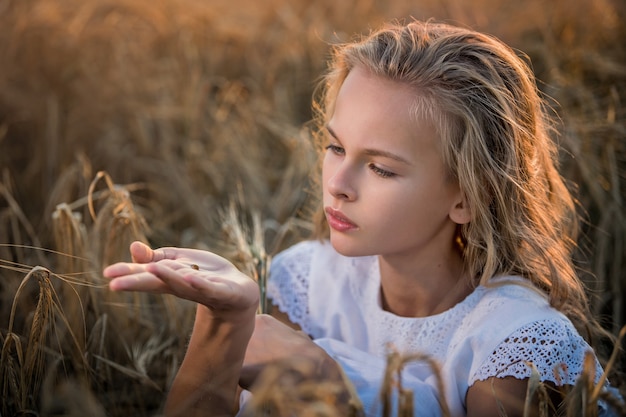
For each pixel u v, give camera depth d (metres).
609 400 1.43
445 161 1.63
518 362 1.64
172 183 3.07
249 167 3.10
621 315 2.47
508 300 1.73
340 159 1.67
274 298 2.10
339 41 3.69
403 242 1.66
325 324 2.02
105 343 2.06
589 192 2.68
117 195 2.13
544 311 1.71
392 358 1.32
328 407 1.31
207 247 2.58
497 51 1.75
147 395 2.05
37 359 1.72
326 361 1.67
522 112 1.79
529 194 1.78
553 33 3.57
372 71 1.63
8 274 2.28
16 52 3.51
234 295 1.46
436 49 1.65
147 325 2.20
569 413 1.45
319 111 2.23
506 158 1.72
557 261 1.84
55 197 2.59
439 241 1.75
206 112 3.50
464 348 1.71
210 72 3.75
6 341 1.66
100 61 3.62
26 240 2.57
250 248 2.12
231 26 3.96
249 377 1.66
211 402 1.60
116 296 2.13
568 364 1.67
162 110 3.41
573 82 3.01
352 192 1.62
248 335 1.58
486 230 1.71
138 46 3.77
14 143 3.30
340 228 1.66
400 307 1.87
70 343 2.02
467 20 3.79
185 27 3.85
